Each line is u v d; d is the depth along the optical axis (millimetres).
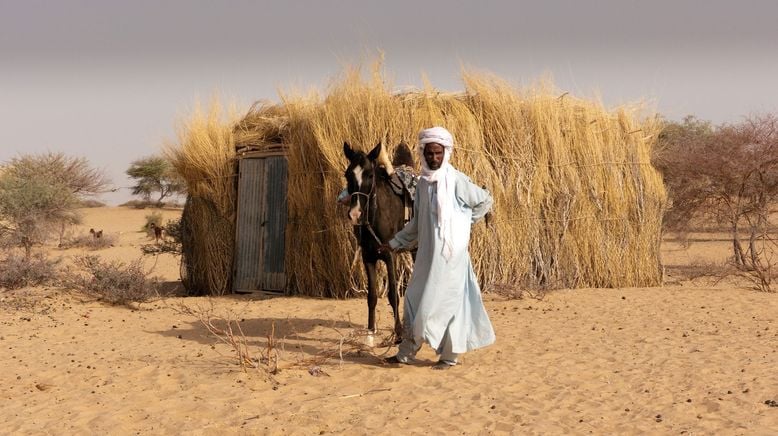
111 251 28094
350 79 12391
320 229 12578
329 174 12242
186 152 13875
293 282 13156
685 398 6016
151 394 6477
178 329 9836
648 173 13844
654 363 7324
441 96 13031
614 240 13531
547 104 13328
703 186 16391
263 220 13633
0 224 23719
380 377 6883
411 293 7020
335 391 6441
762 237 16469
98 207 71938
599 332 9102
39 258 14086
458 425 5414
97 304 11969
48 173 30328
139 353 8234
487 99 13094
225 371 7207
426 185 6965
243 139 14031
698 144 17125
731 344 8195
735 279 14898
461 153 12438
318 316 10617
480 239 12586
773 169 15945
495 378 6820
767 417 5422
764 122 16141
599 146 13516
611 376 6852
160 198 70625
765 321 9711
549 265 13141
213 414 5836
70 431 5488
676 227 17219
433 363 7414
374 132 12055
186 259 14336
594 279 13445
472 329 7027
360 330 8211
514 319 10148
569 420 5508
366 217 7762
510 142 12969
